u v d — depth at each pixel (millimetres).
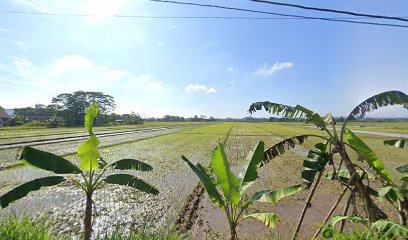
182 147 25766
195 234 6883
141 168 5207
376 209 4523
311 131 54438
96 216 7660
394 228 3533
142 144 28234
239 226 7375
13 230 4145
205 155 20688
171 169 14984
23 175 12320
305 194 10305
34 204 8453
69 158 17656
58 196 9328
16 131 46594
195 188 11055
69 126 77250
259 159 5352
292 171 15078
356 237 3928
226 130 58812
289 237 6652
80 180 11344
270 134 45156
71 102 87875
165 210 8406
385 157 19766
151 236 4906
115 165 5098
